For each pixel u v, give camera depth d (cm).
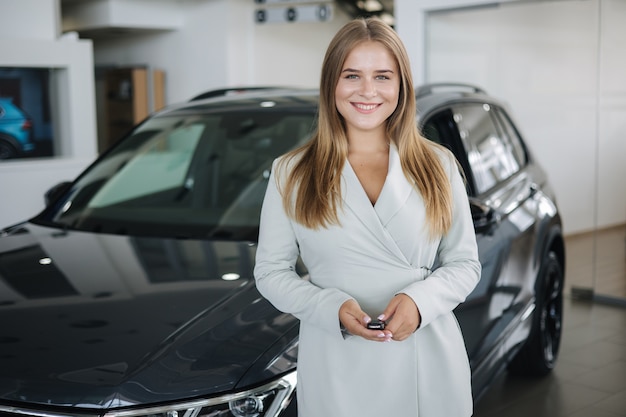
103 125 1047
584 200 506
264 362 180
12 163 516
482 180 306
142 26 920
